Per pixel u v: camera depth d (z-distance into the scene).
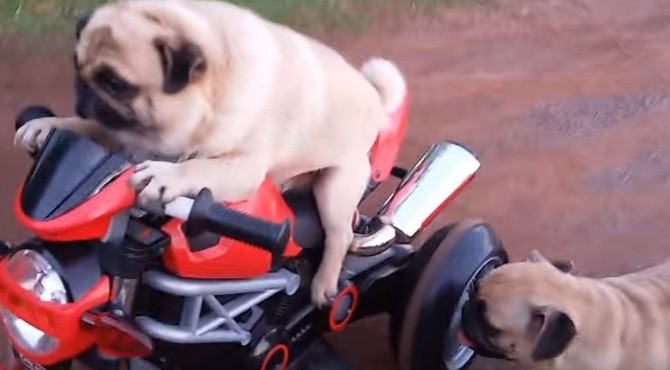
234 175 1.55
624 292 2.03
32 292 1.43
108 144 1.58
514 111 3.09
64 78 2.97
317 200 1.76
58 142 1.47
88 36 1.50
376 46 3.39
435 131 2.95
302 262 1.77
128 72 1.47
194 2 1.63
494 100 3.14
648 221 2.67
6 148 2.62
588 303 1.94
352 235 1.82
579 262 2.51
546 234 2.60
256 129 1.58
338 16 3.54
